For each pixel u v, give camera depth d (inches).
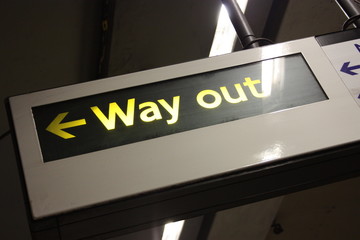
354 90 57.4
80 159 51.9
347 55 60.9
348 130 54.1
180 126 54.6
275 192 56.3
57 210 48.4
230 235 141.5
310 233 158.9
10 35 86.8
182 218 54.9
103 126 54.7
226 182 51.4
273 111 55.8
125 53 96.7
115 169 51.2
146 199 49.9
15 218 96.0
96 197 49.3
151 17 92.5
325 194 150.3
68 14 89.3
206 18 96.4
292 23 104.0
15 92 94.9
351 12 66.5
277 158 51.9
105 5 89.4
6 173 95.3
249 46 64.7
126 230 53.5
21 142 53.2
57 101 56.9
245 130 54.1
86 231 51.6
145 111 56.0
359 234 159.3
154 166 51.3
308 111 55.7
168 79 59.1
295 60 61.1
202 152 52.4
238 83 58.8
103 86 58.3
